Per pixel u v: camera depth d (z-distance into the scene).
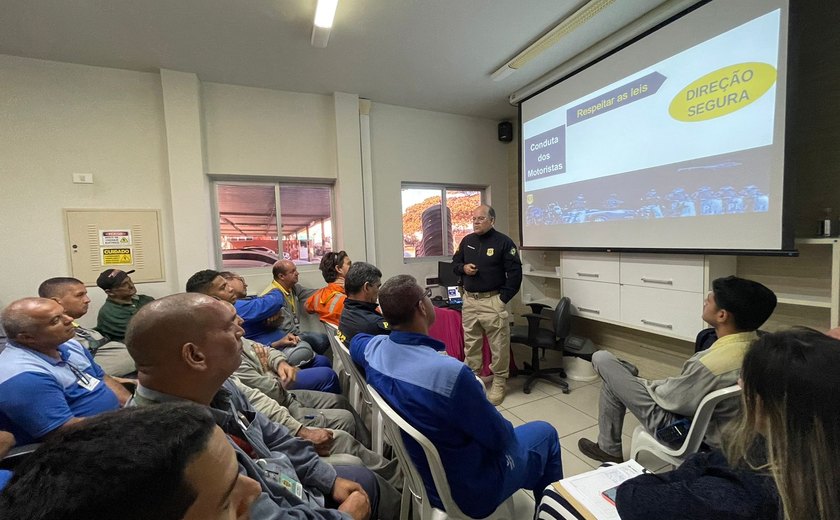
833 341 0.53
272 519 0.77
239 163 3.22
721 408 1.36
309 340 3.15
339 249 3.66
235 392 1.20
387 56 2.79
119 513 0.34
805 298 1.90
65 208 2.71
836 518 0.46
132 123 2.87
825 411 0.47
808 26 1.90
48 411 1.25
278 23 2.32
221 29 2.36
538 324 3.01
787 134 1.75
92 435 0.38
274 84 3.22
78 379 1.51
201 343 0.86
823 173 1.87
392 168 3.84
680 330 2.31
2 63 2.52
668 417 1.53
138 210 2.91
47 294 1.79
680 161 2.21
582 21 2.37
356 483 1.20
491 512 1.10
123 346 2.38
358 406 2.10
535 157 3.40
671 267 2.34
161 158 2.97
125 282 2.61
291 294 3.23
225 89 3.16
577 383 3.02
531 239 3.53
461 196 4.37
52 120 2.65
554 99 3.13
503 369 2.77
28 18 2.15
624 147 2.55
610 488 0.84
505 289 2.82
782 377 0.51
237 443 0.99
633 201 2.52
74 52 2.55
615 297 2.74
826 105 1.85
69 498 0.32
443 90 3.46
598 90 2.72
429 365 1.07
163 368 0.83
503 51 2.75
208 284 2.04
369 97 3.60
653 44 2.32
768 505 0.57
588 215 2.88
